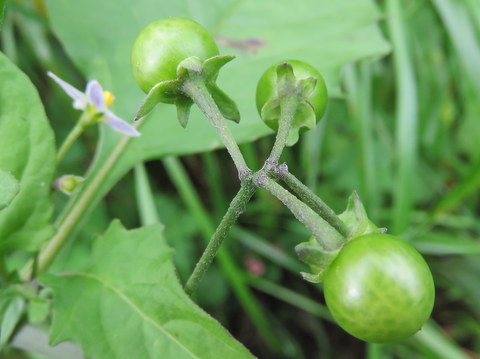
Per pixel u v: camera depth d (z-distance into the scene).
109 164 0.09
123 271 0.08
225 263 0.13
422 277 0.06
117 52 0.10
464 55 0.14
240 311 0.16
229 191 0.17
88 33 0.10
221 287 0.15
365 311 0.06
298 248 0.06
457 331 0.16
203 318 0.07
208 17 0.11
